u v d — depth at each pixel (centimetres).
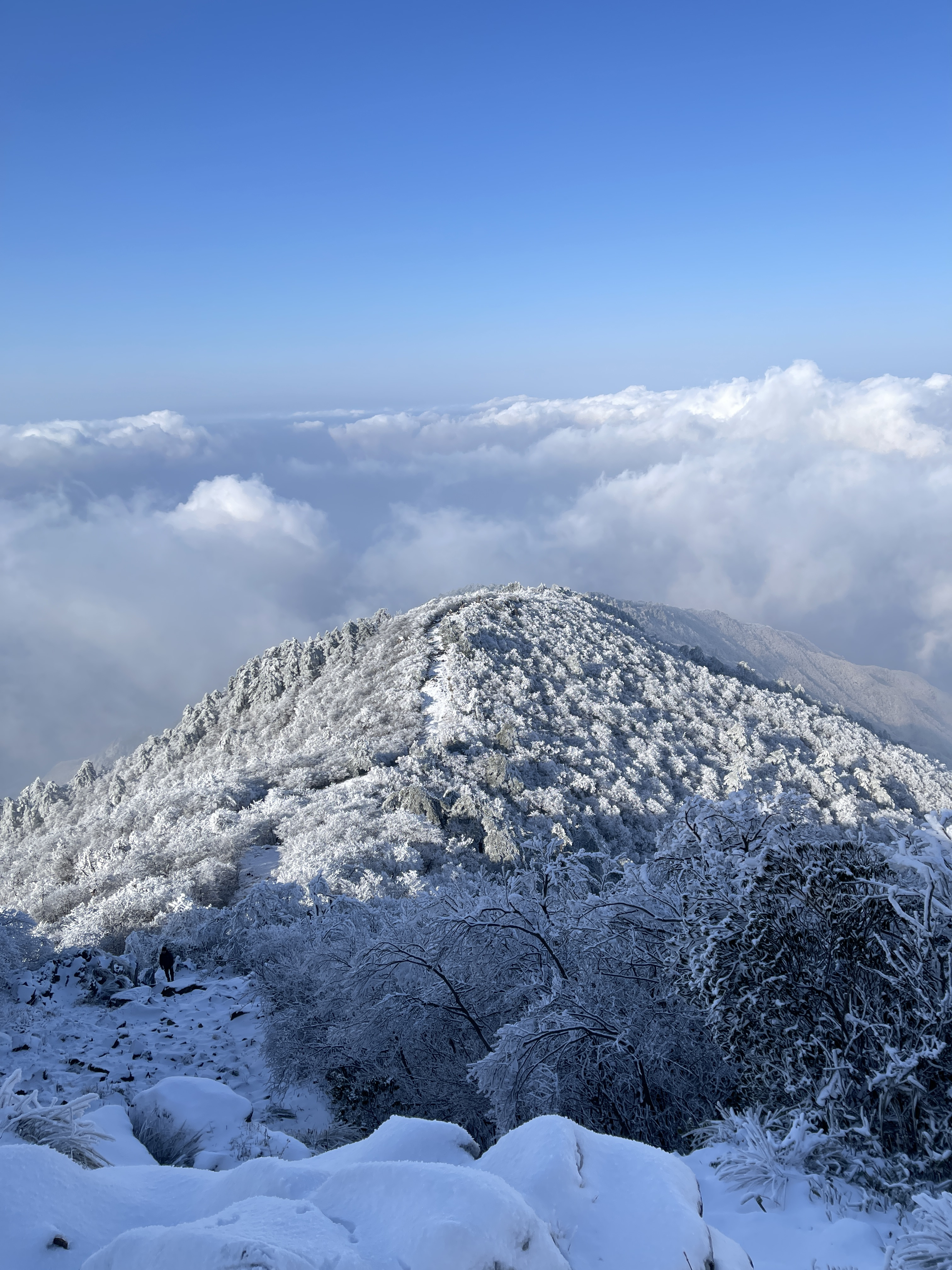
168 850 3572
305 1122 844
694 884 606
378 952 841
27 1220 271
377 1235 236
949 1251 268
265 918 1745
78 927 2539
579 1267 246
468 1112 780
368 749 4897
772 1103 462
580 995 684
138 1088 888
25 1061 948
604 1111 630
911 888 478
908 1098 409
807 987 466
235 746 8112
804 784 5969
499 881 938
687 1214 268
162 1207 304
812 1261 295
